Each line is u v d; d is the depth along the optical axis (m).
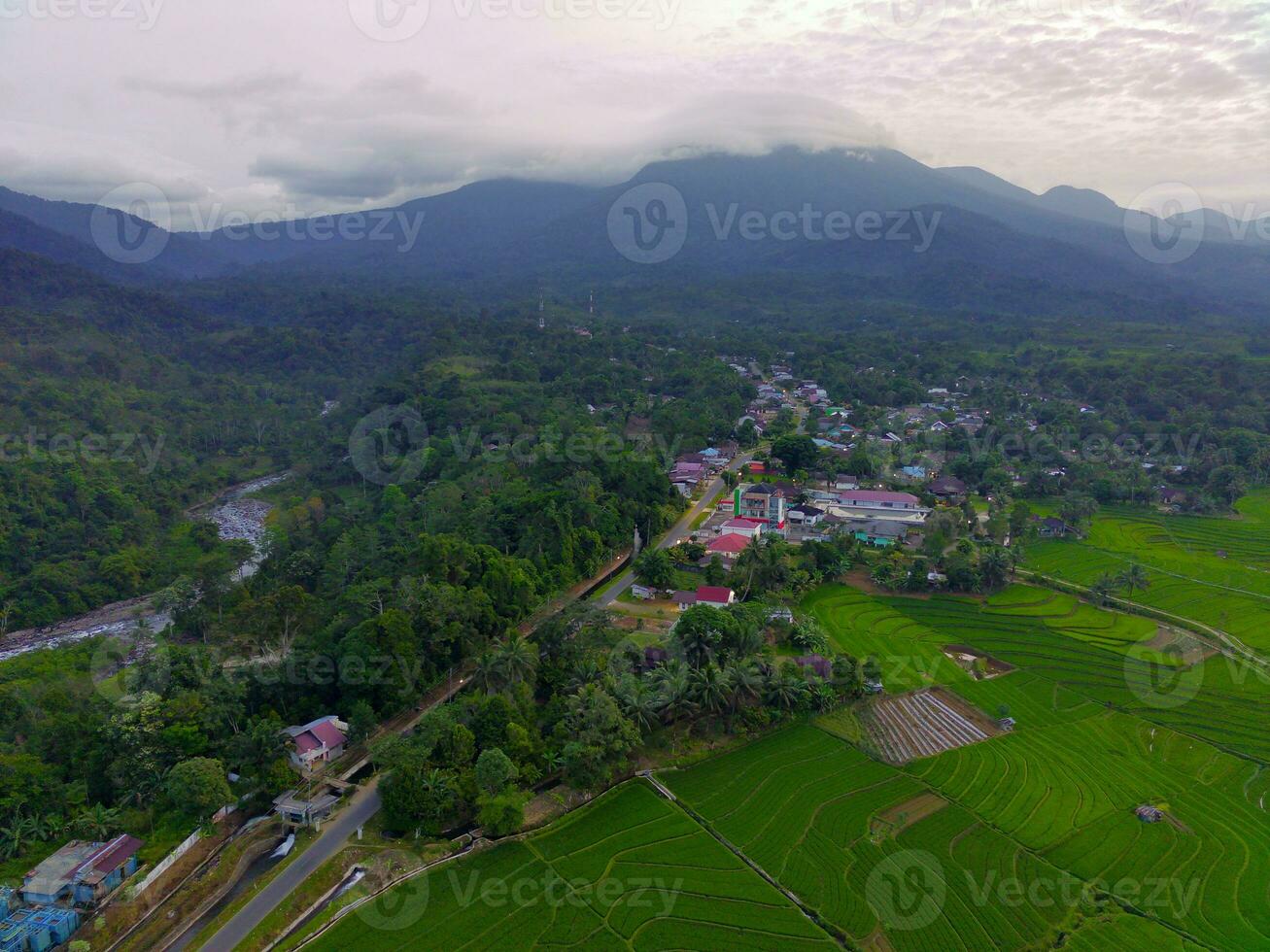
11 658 114.88
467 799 70.38
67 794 68.19
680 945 57.97
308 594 109.25
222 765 71.56
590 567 126.06
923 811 73.62
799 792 76.00
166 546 155.38
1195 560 140.00
